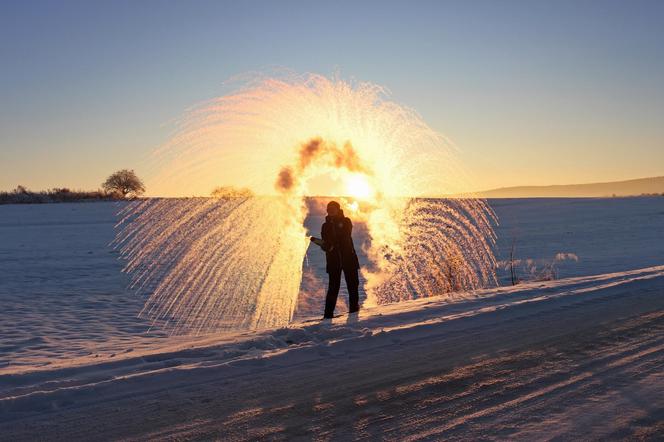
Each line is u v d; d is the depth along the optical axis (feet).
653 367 20.16
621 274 46.03
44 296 47.47
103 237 108.06
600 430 14.49
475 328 26.94
